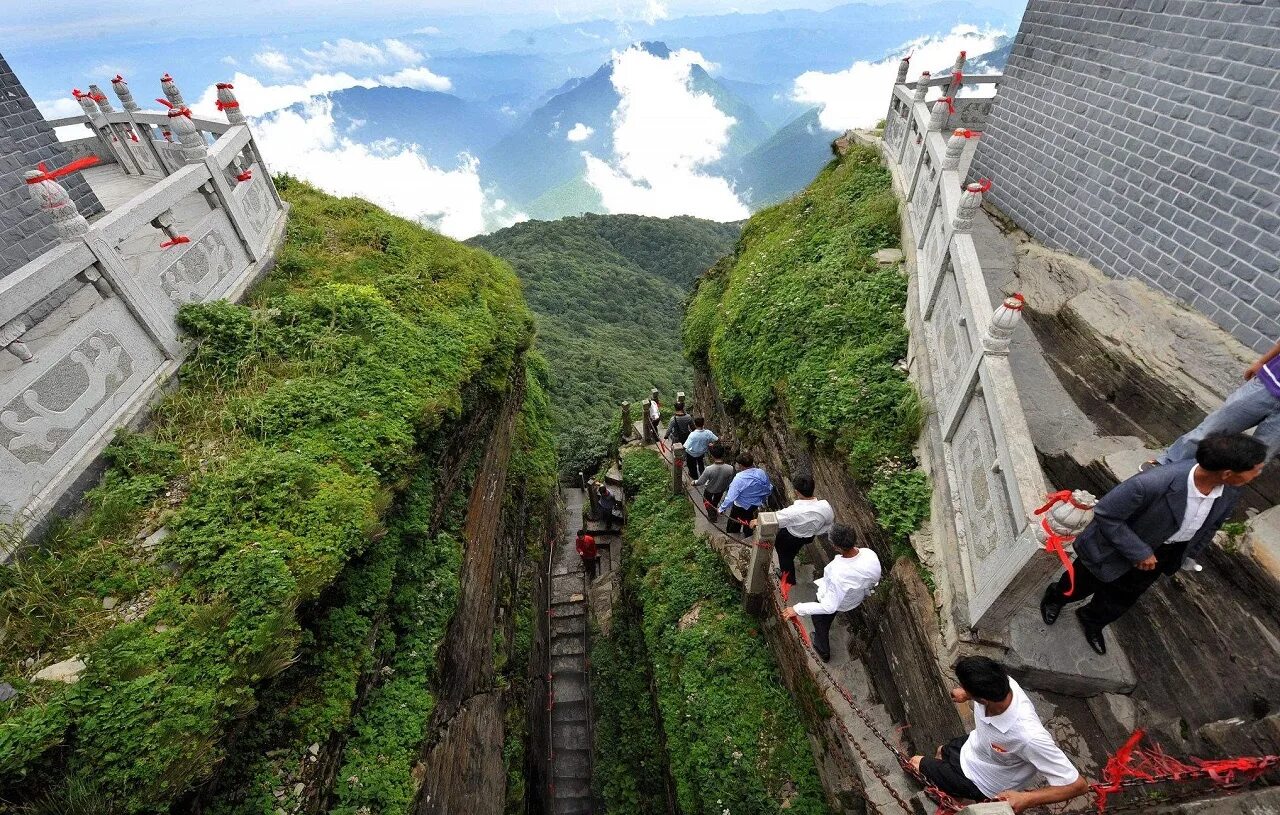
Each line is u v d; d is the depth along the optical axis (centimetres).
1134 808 333
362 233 934
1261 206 421
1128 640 412
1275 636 334
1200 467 310
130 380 532
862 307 801
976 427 457
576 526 1666
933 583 479
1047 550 320
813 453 711
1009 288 653
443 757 604
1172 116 505
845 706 549
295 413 583
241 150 799
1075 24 647
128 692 358
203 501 484
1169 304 501
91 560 433
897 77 1135
